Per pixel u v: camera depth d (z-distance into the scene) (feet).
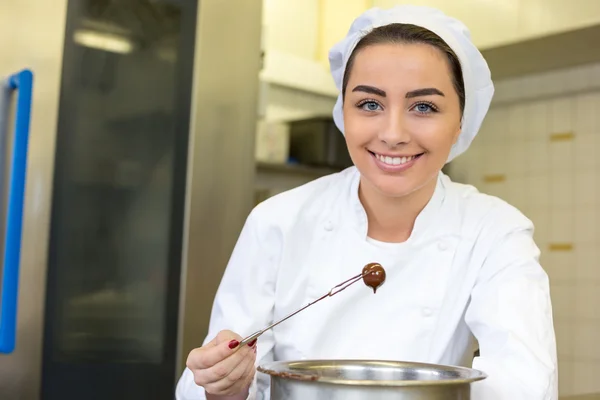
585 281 7.68
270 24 8.32
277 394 2.11
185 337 4.95
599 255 7.58
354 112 2.96
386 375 2.34
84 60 4.66
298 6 8.61
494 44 6.85
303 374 2.04
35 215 4.40
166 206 4.97
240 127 5.29
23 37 4.38
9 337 3.99
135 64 4.88
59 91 4.53
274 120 8.27
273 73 7.93
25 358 4.35
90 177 4.67
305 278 3.27
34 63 4.42
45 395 4.44
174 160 5.01
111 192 4.76
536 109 8.27
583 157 7.79
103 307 4.69
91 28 4.69
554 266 7.97
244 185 5.30
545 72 8.11
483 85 3.25
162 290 4.92
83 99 4.65
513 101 8.45
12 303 4.01
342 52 3.28
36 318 4.40
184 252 4.98
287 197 3.43
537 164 8.21
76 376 4.56
